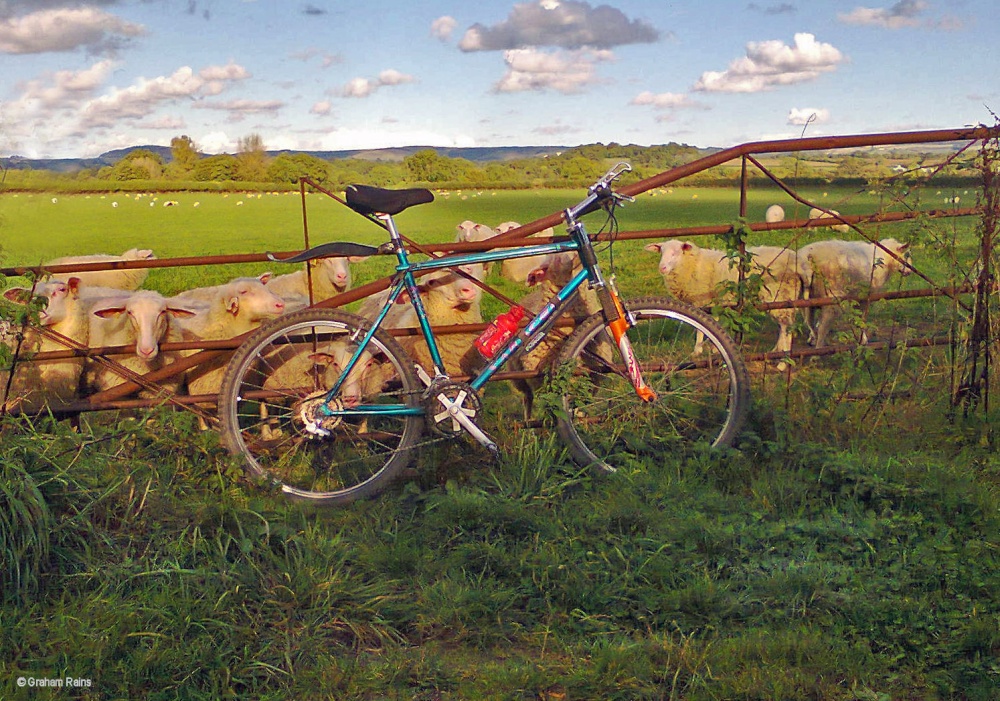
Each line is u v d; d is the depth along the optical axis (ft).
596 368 15.37
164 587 10.37
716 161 15.58
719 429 15.17
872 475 13.55
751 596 10.66
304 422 13.87
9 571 10.33
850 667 9.21
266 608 10.29
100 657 9.16
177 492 13.03
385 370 15.03
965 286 16.42
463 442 14.47
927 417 15.99
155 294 16.53
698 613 10.30
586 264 14.05
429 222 96.89
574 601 10.68
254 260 14.93
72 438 12.76
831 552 11.70
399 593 10.85
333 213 120.37
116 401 15.46
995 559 11.41
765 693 8.75
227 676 9.07
